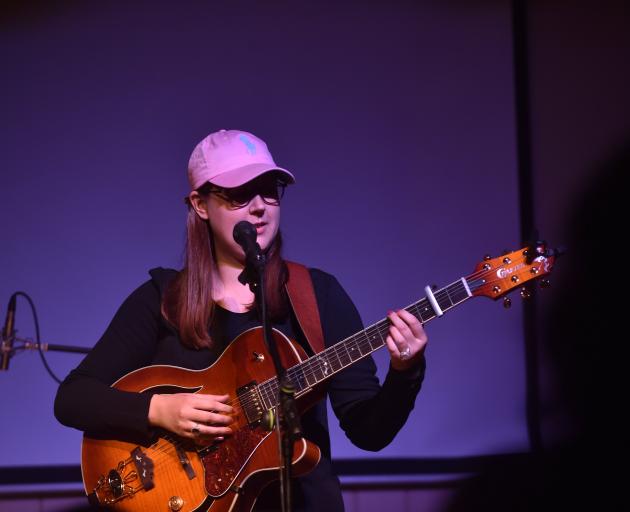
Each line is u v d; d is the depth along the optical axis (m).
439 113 6.71
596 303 6.15
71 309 6.66
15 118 6.71
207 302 3.90
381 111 6.73
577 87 6.40
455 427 6.50
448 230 6.65
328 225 6.68
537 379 6.45
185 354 3.93
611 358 6.02
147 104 6.74
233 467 3.76
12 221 6.68
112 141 6.74
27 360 6.62
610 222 6.12
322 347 3.81
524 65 6.67
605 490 5.97
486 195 6.65
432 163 6.69
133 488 3.87
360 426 3.72
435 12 6.76
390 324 3.64
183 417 3.70
